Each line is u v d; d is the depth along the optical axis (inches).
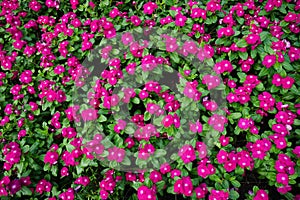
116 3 46.5
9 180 35.6
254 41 37.8
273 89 38.1
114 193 35.8
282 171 33.9
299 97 37.4
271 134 36.4
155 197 33.6
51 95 39.6
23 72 42.7
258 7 43.3
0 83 43.4
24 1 50.3
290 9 42.5
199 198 34.2
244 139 38.1
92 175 36.6
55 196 35.9
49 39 44.8
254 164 35.2
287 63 37.9
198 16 41.6
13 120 41.0
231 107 38.6
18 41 45.9
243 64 39.2
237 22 42.3
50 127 40.9
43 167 38.1
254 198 33.4
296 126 37.7
